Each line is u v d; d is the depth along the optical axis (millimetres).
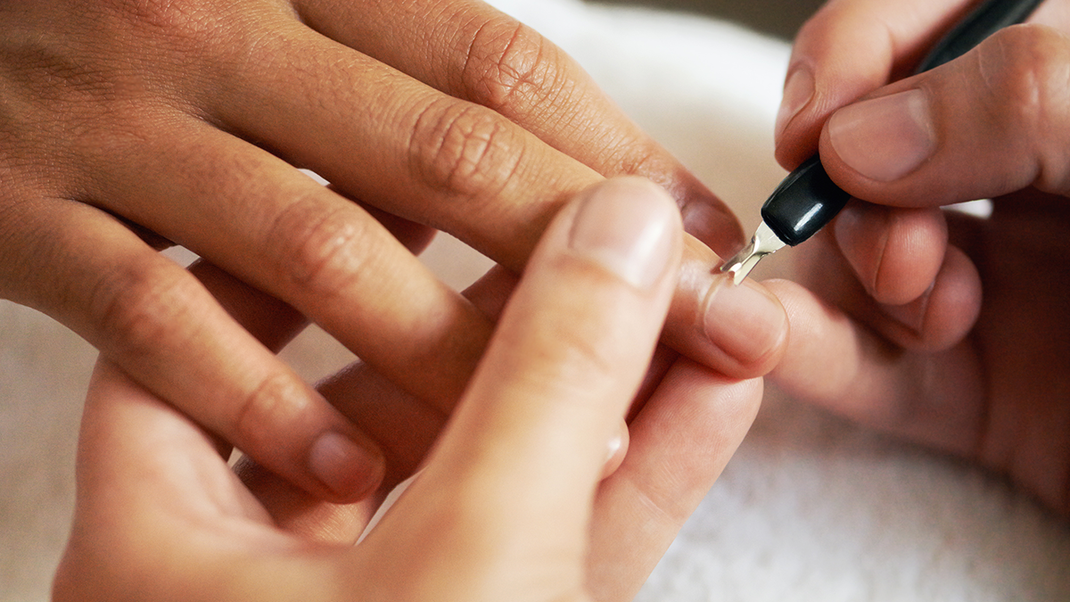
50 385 287
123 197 262
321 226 252
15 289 260
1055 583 274
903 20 290
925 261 276
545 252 225
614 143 278
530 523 216
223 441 257
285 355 296
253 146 262
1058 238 299
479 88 275
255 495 263
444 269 303
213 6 270
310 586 219
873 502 286
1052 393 288
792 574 276
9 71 269
